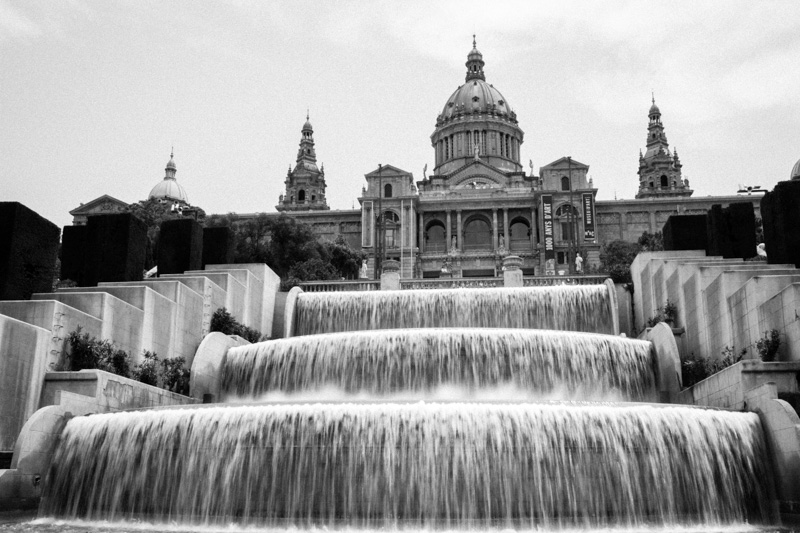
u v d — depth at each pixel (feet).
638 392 101.35
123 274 117.91
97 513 71.56
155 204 299.79
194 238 137.49
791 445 67.46
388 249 416.26
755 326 88.48
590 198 415.44
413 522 68.13
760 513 70.18
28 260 96.07
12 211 94.32
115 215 120.16
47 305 84.99
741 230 134.72
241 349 107.45
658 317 120.67
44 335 82.69
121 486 71.92
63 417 75.77
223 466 70.69
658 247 263.49
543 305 130.11
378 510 68.69
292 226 236.43
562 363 100.01
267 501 69.46
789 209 111.75
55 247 102.27
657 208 450.30
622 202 451.94
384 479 69.26
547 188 443.32
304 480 69.67
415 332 101.19
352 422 70.69
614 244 331.77
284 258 234.99
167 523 70.03
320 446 70.23
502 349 100.17
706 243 144.05
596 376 100.48
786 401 73.97
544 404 71.77
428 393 98.99
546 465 69.51
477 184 504.43
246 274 132.05
